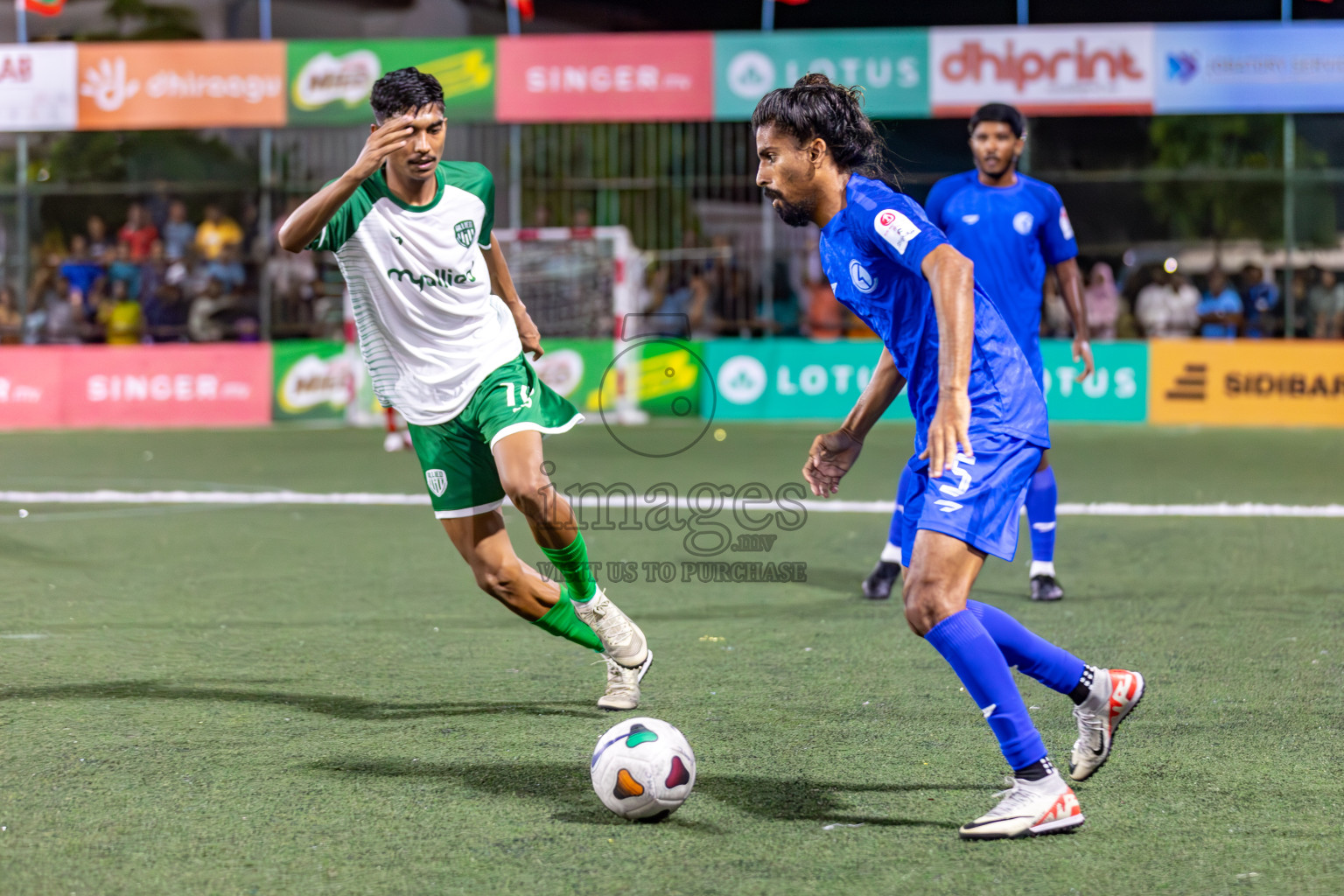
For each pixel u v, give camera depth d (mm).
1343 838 4797
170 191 25969
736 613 8977
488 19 33406
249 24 33031
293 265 25703
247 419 24391
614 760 4934
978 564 4965
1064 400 24062
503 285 6805
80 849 4715
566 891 4336
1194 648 7883
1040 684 7016
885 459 18672
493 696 6836
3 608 9117
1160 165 30266
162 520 13352
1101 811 5098
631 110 23844
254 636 8289
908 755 5805
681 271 25375
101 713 6484
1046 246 9594
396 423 19906
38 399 24203
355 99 23844
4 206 25703
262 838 4812
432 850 4691
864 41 23281
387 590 9836
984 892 4328
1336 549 11461
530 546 11898
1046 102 23094
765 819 5008
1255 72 22766
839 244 5129
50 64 23766
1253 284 25250
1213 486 15680
